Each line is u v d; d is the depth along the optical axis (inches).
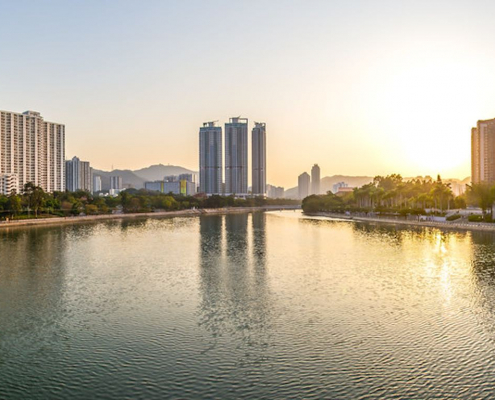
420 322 1972.2
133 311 2172.7
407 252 4052.7
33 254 4042.8
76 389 1409.9
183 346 1720.0
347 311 2137.1
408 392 1369.3
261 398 1342.3
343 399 1334.9
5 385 1438.2
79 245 4726.9
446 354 1628.9
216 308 2209.6
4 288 2669.8
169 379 1461.6
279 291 2541.8
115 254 4047.7
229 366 1546.5
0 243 4864.7
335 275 2989.7
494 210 6791.3
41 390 1406.3
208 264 3469.5
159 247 4576.8
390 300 2332.7
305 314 2095.2
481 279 2842.0
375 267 3280.0
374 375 1473.9
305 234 6038.4
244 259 3720.5
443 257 3725.4
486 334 1824.6
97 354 1657.2
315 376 1471.5
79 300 2388.0
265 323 1971.0
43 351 1691.7
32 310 2207.2
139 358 1619.1
